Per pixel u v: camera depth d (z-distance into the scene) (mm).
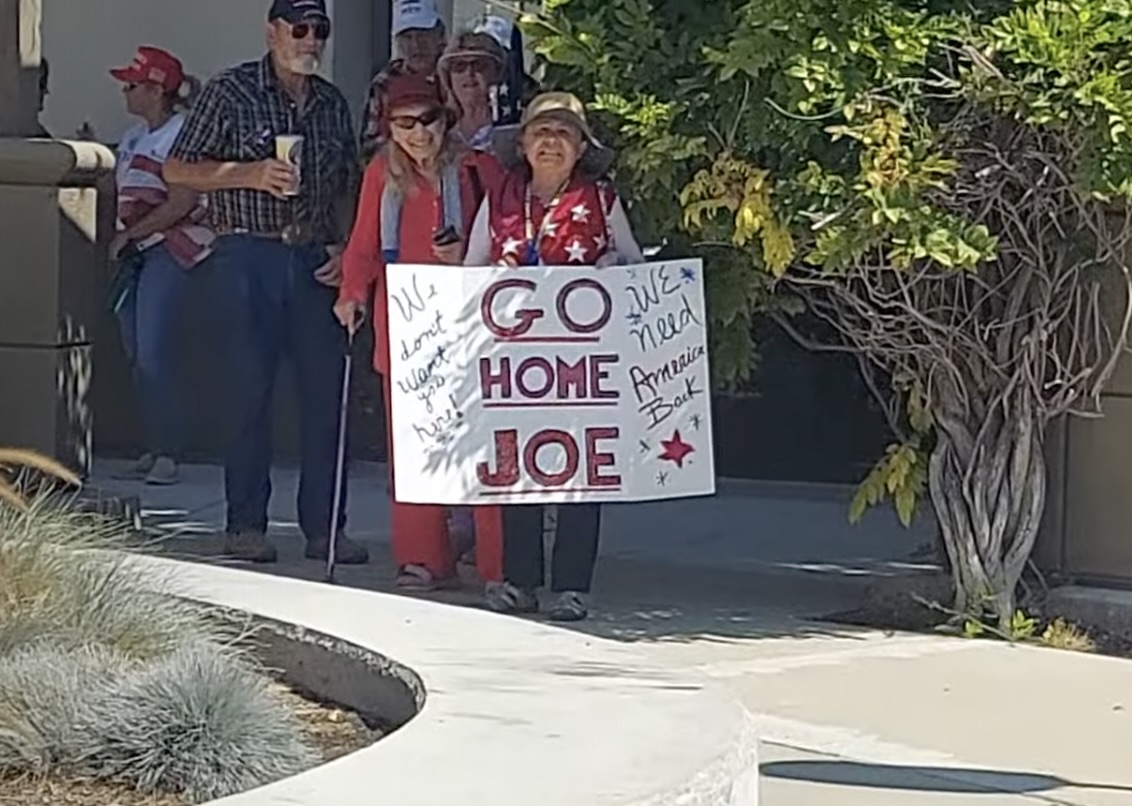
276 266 8984
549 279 8164
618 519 10844
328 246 9086
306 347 9047
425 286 8125
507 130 8453
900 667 7566
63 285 9555
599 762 4422
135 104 10398
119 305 10664
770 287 8141
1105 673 7539
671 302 8156
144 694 4910
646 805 4148
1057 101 7168
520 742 4594
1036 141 7500
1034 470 8141
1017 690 7262
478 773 4320
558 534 8227
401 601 6430
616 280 8172
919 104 7453
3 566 5742
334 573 8945
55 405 9516
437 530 8609
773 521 10789
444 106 8352
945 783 6141
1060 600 8258
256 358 9031
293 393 12164
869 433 11594
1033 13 7223
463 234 8297
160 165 10062
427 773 4316
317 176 9023
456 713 4871
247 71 9023
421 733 4676
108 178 10633
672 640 7941
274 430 12445
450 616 6168
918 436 8336
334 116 9117
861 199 7324
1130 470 8258
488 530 8281
